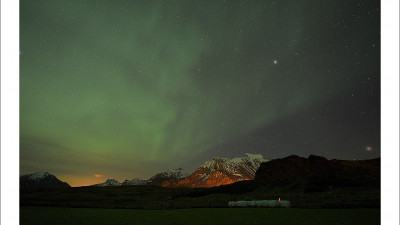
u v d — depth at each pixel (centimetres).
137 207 4028
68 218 2544
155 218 2448
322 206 3472
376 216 2416
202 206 4069
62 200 6006
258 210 3097
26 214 2961
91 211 3306
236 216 2519
